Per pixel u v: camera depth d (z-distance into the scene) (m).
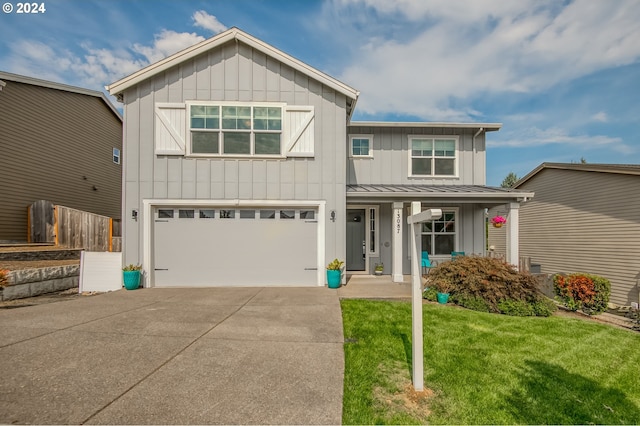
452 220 11.27
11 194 11.30
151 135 8.59
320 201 8.84
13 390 3.03
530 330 5.25
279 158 8.81
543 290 8.89
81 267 8.23
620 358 4.21
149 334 4.67
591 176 11.34
